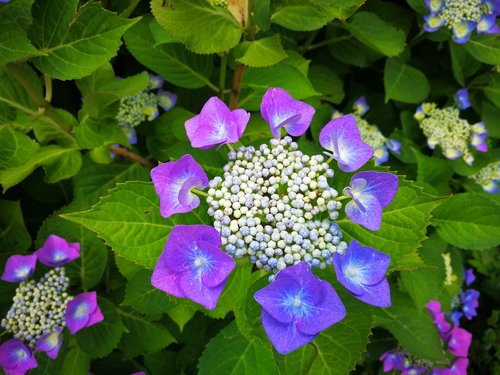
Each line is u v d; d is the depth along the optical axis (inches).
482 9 12.8
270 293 6.2
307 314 6.3
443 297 14.3
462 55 13.8
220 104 7.7
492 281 17.8
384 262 6.6
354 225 8.2
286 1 9.5
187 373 14.4
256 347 10.9
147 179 13.2
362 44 14.1
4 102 10.0
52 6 8.4
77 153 11.5
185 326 14.2
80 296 10.8
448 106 14.7
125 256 7.6
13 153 9.2
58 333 11.2
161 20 9.1
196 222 8.0
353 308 7.8
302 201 7.5
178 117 13.2
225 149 8.9
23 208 14.4
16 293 11.4
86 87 11.1
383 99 15.9
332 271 7.9
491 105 14.3
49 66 9.1
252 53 9.8
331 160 7.8
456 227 12.6
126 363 14.8
